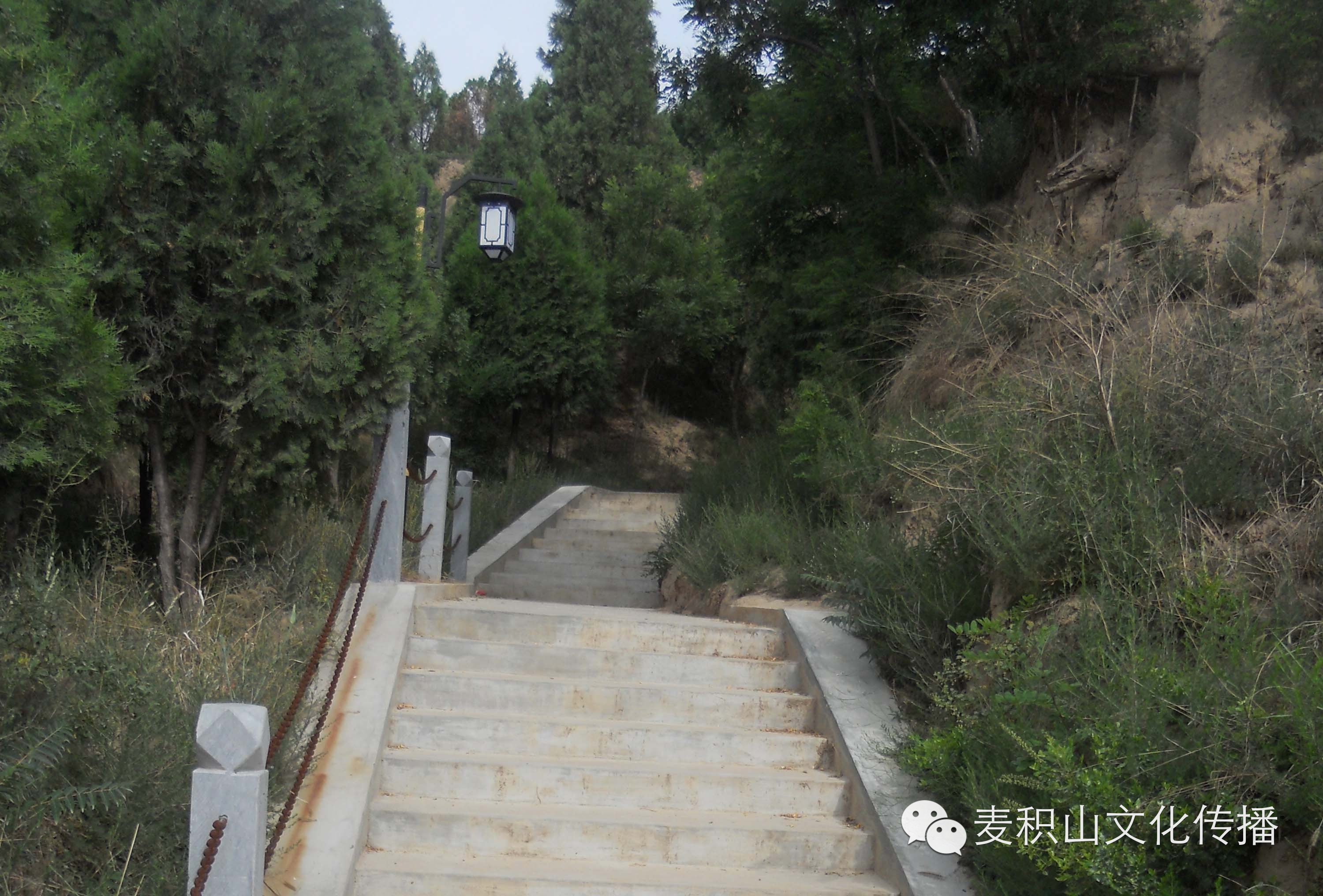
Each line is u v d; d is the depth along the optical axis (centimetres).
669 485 2045
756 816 487
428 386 1288
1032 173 872
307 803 435
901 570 548
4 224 414
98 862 357
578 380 1748
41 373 427
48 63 455
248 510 705
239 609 572
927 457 582
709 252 2019
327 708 438
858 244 954
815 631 618
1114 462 473
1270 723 330
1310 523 421
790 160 1059
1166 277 608
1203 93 711
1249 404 476
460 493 880
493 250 873
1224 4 753
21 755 343
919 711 509
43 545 527
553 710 561
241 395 562
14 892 338
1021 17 820
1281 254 599
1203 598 395
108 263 525
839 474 734
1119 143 788
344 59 608
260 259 546
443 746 521
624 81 2406
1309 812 316
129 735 387
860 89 991
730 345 2223
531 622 635
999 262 768
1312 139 631
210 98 558
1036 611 459
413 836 452
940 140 1069
